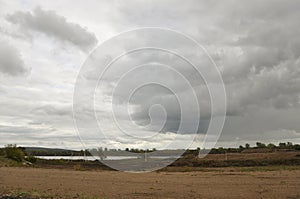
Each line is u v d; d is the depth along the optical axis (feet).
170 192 46.83
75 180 61.87
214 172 79.87
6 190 46.50
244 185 54.24
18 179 62.90
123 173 76.48
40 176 69.36
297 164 101.81
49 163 125.49
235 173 75.41
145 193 45.75
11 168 93.91
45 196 41.57
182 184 56.18
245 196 43.27
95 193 45.42
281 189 49.29
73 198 40.57
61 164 118.11
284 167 91.86
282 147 164.14
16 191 45.37
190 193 45.85
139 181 60.23
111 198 41.29
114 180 62.44
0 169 88.12
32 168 95.66
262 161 109.81
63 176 69.46
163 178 66.74
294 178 63.52
